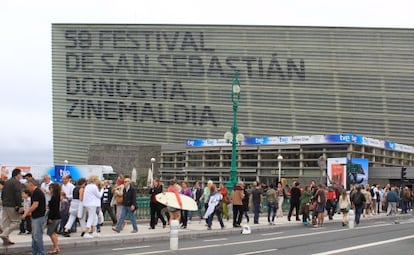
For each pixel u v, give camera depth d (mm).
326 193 28266
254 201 25297
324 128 81938
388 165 62062
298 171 58812
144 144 90688
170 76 89062
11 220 14898
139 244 16859
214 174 66438
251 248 15586
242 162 64062
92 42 93375
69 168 50219
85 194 17391
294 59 83000
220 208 22172
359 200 26250
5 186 14930
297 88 82938
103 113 93500
